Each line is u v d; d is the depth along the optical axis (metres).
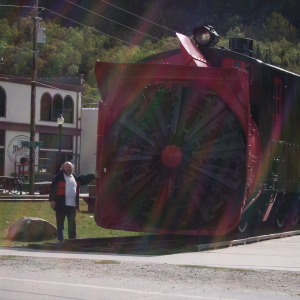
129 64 13.26
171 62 14.52
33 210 21.38
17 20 123.88
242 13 155.38
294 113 16.81
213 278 8.21
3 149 44.00
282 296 7.09
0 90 43.84
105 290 7.34
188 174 13.21
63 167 12.56
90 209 22.02
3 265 9.27
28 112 45.72
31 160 31.05
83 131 50.53
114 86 13.64
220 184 13.03
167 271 8.73
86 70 110.44
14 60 100.75
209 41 14.98
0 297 6.94
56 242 12.95
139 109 13.58
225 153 13.02
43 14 135.50
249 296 7.07
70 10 138.00
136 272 8.65
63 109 48.53
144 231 13.31
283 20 132.88
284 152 16.06
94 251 11.62
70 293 7.16
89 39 121.75
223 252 11.33
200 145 13.16
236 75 12.46
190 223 13.26
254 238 13.74
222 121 13.04
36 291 7.26
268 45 94.00
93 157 50.12
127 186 13.60
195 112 13.20
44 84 46.72
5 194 32.41
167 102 13.35
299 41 129.50
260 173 13.96
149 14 145.75
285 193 16.42
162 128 13.37
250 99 14.41
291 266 9.25
